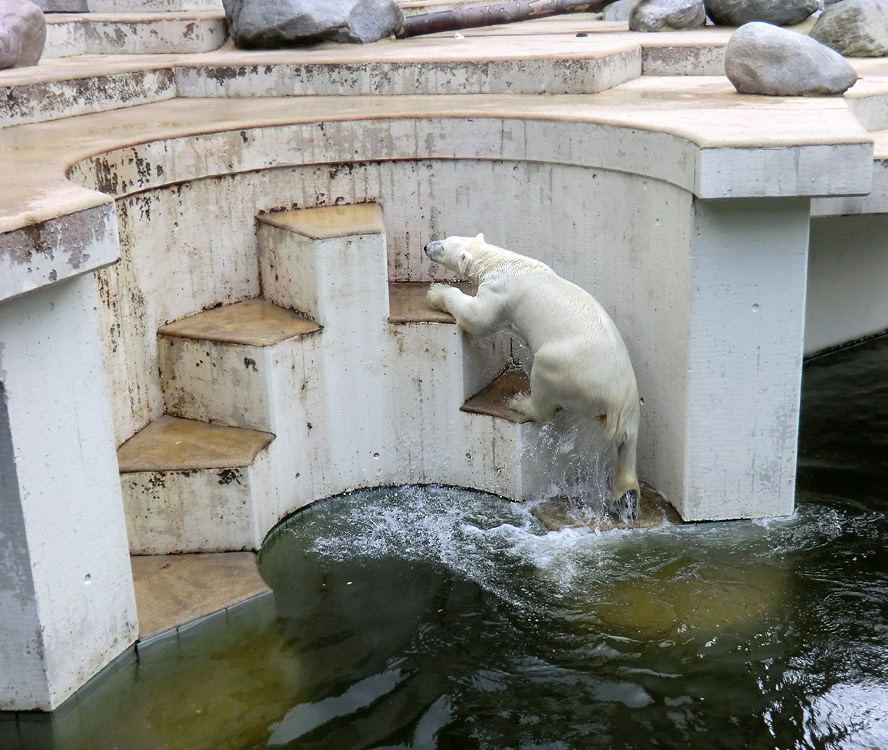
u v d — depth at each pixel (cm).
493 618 444
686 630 431
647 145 493
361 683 402
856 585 460
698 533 510
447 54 710
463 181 588
